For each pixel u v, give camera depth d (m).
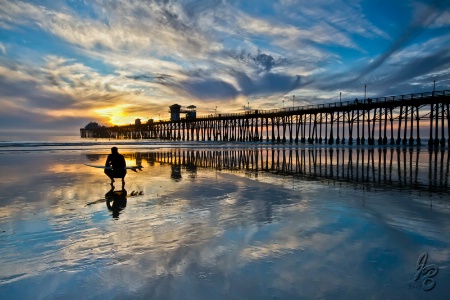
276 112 55.22
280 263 3.32
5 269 3.17
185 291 2.71
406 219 5.20
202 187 8.64
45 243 3.97
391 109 41.69
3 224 4.83
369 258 3.47
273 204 6.45
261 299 2.57
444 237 4.24
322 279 2.94
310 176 11.29
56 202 6.49
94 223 4.93
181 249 3.76
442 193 7.83
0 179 9.76
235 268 3.19
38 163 15.56
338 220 5.14
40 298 2.60
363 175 11.55
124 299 2.57
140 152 27.12
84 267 3.23
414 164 15.74
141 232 4.46
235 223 4.97
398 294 2.67
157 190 8.08
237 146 41.41
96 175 11.04
